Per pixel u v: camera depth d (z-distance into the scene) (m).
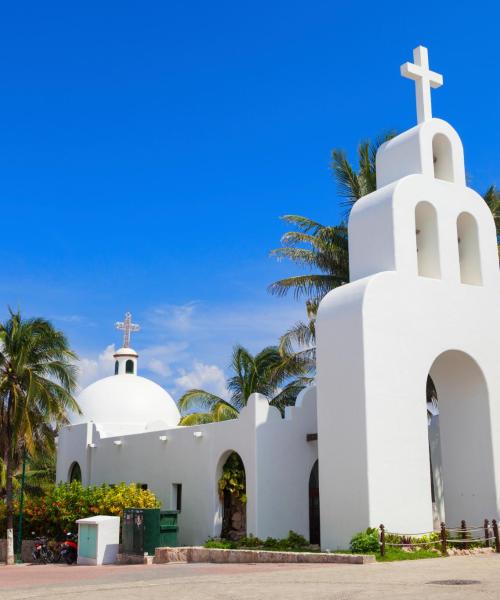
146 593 11.36
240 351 32.81
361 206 20.28
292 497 21.52
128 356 39.00
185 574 15.12
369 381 17.69
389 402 17.89
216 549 18.98
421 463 18.02
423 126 20.59
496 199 26.91
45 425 29.00
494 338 20.20
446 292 19.58
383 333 18.20
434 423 24.66
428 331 18.97
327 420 18.52
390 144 21.45
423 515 17.72
